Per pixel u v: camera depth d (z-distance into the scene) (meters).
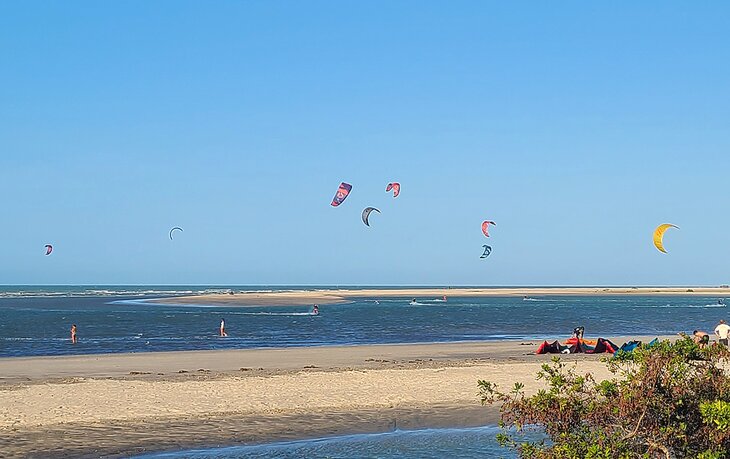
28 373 26.66
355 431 17.52
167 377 24.94
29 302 122.75
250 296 148.88
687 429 10.38
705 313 91.00
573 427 10.83
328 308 100.88
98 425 17.66
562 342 43.53
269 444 16.34
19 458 14.96
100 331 53.91
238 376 25.08
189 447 16.02
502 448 16.06
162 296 155.62
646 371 10.39
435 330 56.62
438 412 19.44
